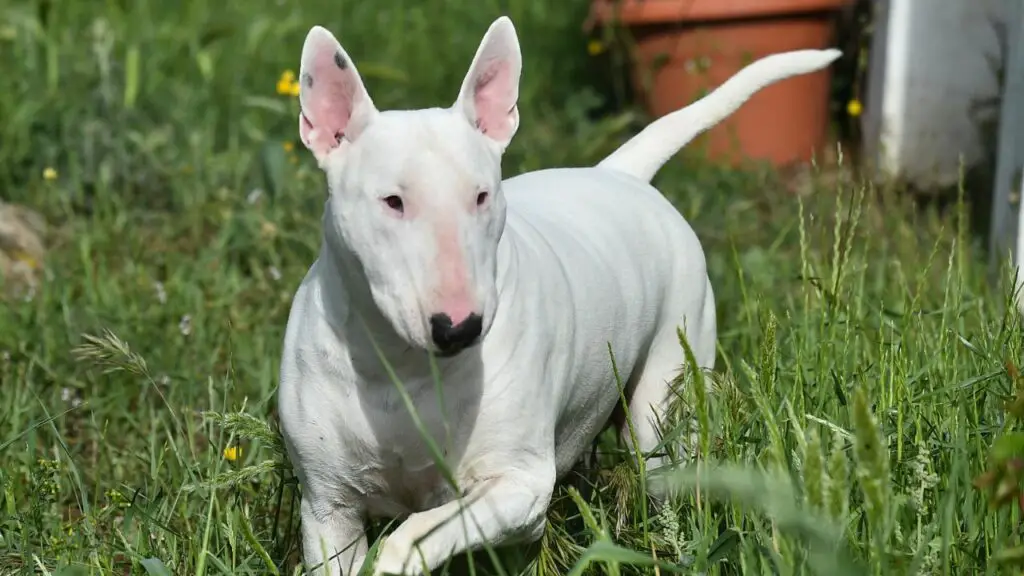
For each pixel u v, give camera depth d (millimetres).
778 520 2734
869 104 7797
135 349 5195
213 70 8727
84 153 7289
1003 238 6086
